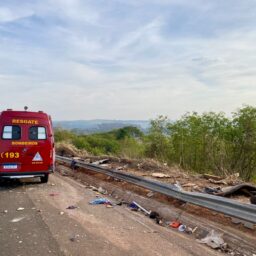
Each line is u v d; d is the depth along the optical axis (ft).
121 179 37.50
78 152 82.38
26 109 41.14
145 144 90.63
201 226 22.48
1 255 17.31
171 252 18.22
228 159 81.51
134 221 24.75
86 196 33.94
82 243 19.31
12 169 39.78
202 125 85.15
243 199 27.50
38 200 31.40
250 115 80.89
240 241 19.39
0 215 25.68
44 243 19.21
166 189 28.78
